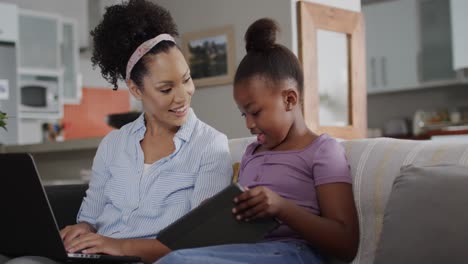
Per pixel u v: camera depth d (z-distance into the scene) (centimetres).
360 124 338
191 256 124
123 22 176
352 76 333
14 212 144
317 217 139
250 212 130
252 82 154
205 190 165
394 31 637
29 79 607
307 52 303
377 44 652
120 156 177
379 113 689
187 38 340
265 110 153
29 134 656
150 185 169
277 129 155
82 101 721
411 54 624
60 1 649
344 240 141
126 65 177
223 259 126
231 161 178
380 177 148
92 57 190
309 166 151
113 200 173
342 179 147
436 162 139
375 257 130
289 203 135
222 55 323
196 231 134
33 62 606
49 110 621
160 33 177
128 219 168
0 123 218
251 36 162
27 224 144
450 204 119
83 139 369
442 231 117
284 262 136
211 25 330
